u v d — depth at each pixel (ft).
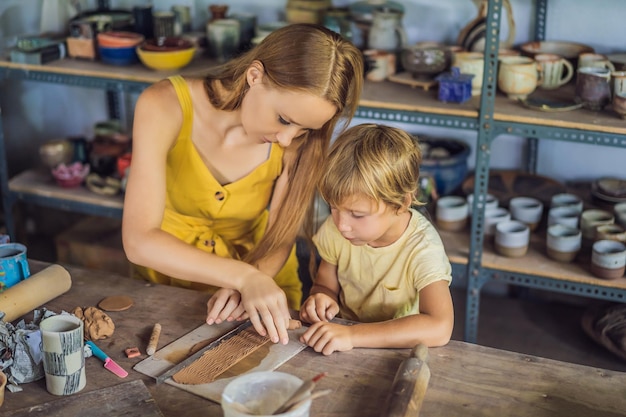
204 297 5.15
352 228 4.86
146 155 5.10
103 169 9.60
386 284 5.34
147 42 8.84
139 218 4.98
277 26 9.14
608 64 7.95
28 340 4.20
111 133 9.86
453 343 4.61
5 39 10.30
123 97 11.04
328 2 9.20
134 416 3.88
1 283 4.99
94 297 5.15
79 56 9.30
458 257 8.08
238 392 3.48
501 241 8.07
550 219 8.30
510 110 7.65
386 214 4.86
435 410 3.97
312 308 4.89
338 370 4.32
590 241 8.16
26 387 4.16
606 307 9.04
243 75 4.98
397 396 3.84
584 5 8.86
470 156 9.81
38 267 5.46
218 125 5.47
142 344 4.59
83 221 10.63
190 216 6.11
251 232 6.48
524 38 9.22
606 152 9.32
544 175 9.71
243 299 4.76
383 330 4.57
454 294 10.29
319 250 5.62
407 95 8.13
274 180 5.91
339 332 4.54
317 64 4.50
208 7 9.57
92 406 3.96
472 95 8.12
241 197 5.84
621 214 8.25
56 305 5.05
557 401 4.06
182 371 4.28
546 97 8.00
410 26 9.58
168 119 5.23
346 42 4.74
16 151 11.31
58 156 9.64
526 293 10.11
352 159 4.69
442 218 8.55
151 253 4.90
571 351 8.91
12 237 9.92
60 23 9.90
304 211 5.68
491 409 3.99
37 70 9.07
